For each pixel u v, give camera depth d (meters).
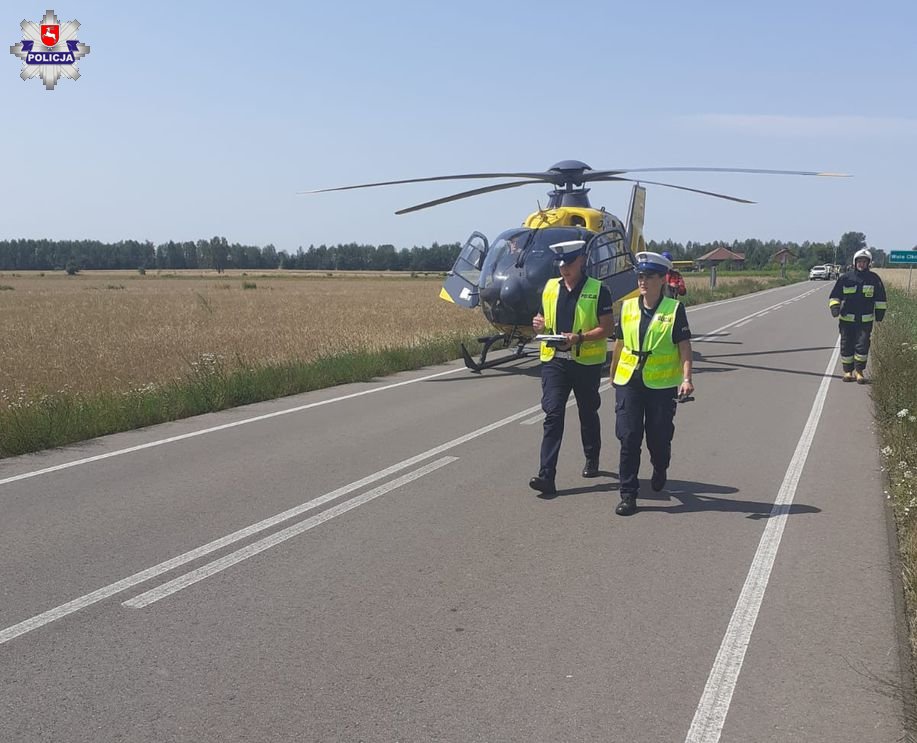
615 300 13.50
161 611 4.48
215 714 3.45
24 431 8.45
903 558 5.17
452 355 16.81
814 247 147.75
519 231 13.32
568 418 10.16
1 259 196.25
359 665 3.88
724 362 15.76
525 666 3.87
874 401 10.82
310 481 7.16
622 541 5.61
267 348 19.41
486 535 5.74
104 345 20.58
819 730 3.33
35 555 5.32
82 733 3.31
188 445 8.64
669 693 3.62
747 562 5.20
